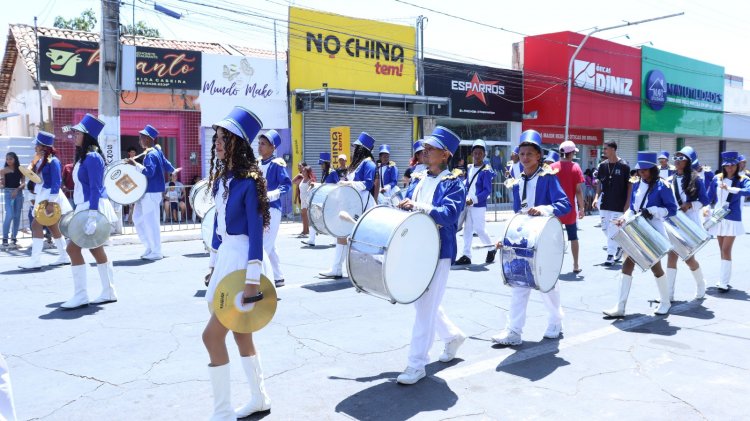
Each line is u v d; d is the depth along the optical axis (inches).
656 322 271.9
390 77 871.1
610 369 209.3
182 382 193.5
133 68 668.7
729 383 197.0
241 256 157.4
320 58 800.3
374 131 864.9
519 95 1037.8
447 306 295.9
